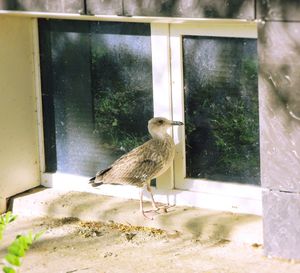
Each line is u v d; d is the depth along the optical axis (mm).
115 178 5027
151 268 4637
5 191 5336
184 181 5094
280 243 4582
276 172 4496
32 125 5406
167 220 4961
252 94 4855
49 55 5340
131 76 5156
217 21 4609
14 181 5359
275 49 4387
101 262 4727
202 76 4965
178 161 5086
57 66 5336
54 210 5227
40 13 4922
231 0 4441
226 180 5008
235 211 4965
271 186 4527
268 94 4441
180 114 5035
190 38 4945
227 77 4902
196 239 4871
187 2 4543
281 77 4402
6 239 5027
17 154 5352
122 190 5254
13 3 4965
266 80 4434
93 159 5352
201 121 5016
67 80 5328
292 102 4402
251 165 4926
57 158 5438
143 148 5020
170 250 4789
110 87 5227
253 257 4656
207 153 5031
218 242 4824
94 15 4785
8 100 5270
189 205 5082
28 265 4742
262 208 4641
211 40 4898
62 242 4953
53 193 5375
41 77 5371
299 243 4535
